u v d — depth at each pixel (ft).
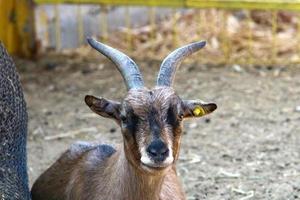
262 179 27.02
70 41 40.50
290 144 29.86
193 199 25.63
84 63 38.70
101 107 20.15
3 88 21.17
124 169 20.30
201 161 28.53
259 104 33.78
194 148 29.63
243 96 34.60
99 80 36.73
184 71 37.37
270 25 42.47
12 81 21.70
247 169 27.86
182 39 40.98
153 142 18.53
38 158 28.99
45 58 39.14
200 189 26.35
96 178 21.59
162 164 18.45
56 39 39.96
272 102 33.99
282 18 42.65
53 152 29.58
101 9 40.70
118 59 20.56
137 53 39.70
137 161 19.21
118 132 31.40
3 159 21.12
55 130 31.60
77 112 33.35
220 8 37.14
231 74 37.17
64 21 40.52
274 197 25.64
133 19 42.57
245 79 36.58
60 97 34.96
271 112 32.94
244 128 31.37
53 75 37.32
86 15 40.88
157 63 38.37
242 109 33.22
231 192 26.13
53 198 23.35
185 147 29.73
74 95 35.17
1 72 21.15
